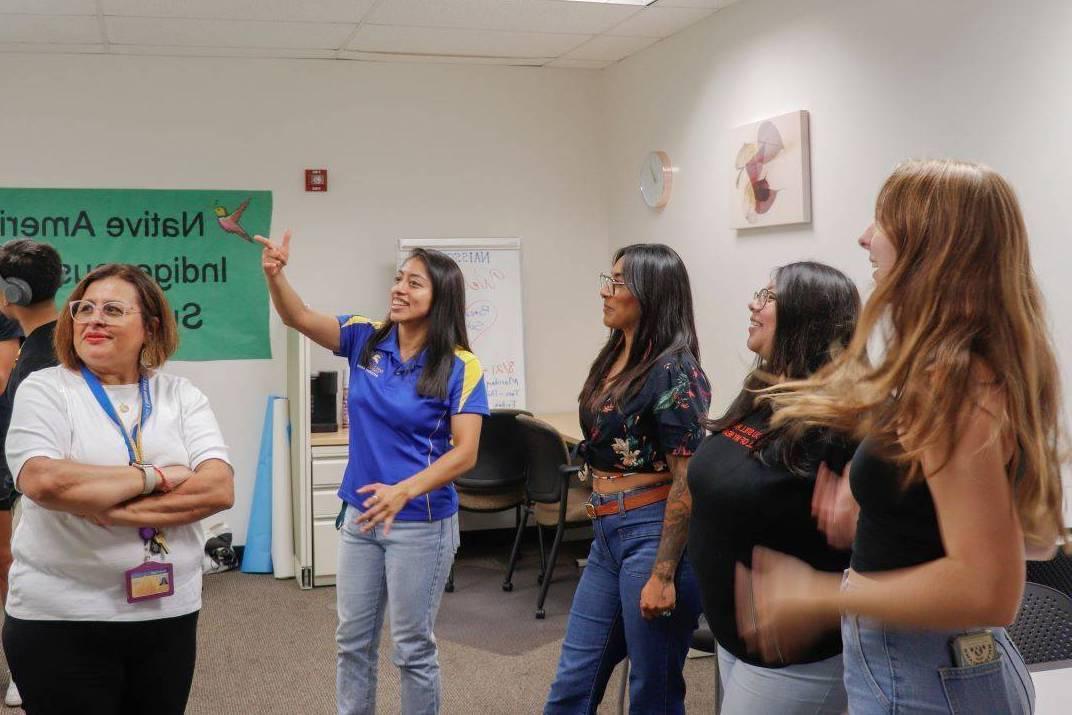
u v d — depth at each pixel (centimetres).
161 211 521
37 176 506
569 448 502
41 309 278
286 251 257
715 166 466
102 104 512
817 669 167
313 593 477
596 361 255
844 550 166
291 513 507
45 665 187
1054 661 180
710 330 480
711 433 190
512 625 430
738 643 177
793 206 402
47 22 452
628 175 555
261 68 530
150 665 196
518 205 571
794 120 399
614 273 243
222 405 533
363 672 258
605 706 339
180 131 522
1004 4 303
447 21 464
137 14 442
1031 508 113
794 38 404
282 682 362
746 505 172
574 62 559
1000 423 111
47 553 186
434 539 251
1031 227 298
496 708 340
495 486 471
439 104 556
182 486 193
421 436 253
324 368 538
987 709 125
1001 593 111
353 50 517
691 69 482
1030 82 295
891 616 117
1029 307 115
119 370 200
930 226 117
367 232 549
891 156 353
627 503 238
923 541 121
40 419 187
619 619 248
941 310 115
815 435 163
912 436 114
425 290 254
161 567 192
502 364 557
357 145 545
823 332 182
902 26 345
